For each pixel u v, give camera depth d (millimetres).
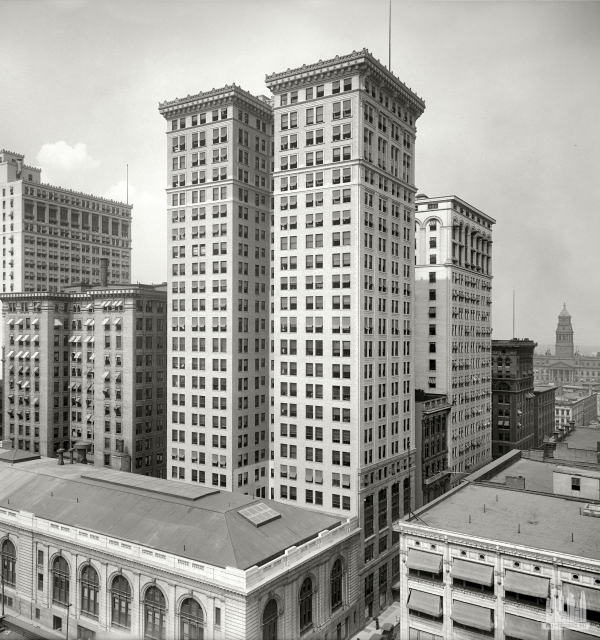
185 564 60781
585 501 67000
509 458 91438
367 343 84812
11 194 146375
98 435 116438
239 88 95438
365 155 85375
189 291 99812
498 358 140625
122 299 112688
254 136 100875
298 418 87375
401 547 58625
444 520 60469
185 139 100938
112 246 167750
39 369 122688
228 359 95062
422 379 117688
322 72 85625
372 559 83812
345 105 84750
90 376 119438
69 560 71000
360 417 82375
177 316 101000
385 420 89188
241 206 97750
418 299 118500
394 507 91375
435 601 55812
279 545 64688
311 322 86812
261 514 69312
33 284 146875
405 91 94500
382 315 89125
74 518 73125
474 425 127375
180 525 66625
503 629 52156
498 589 52688
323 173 86562
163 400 117750
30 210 146625
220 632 58188
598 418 172875
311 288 87062
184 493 75000
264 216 103125
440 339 116062
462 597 54625
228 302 95438
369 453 84500
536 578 50938
